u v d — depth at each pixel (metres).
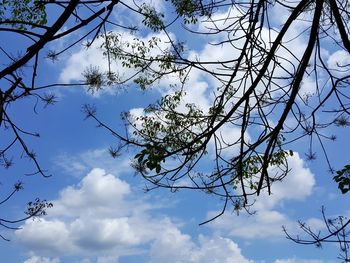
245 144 4.30
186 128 4.44
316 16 4.06
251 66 4.45
